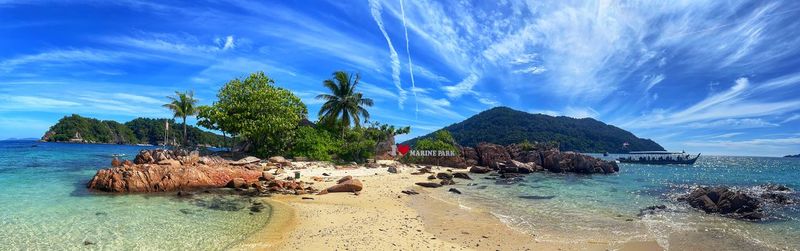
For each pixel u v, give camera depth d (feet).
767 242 50.93
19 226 48.06
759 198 90.68
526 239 49.16
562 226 56.90
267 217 57.88
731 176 187.01
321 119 195.83
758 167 325.01
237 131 153.17
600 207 75.10
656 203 81.97
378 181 108.17
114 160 118.32
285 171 118.21
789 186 129.70
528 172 188.34
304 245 43.80
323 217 58.44
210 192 80.94
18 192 71.46
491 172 182.50
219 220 55.26
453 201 79.20
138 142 515.50
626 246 46.98
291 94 168.96
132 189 77.97
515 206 74.54
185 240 44.91
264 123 146.72
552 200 83.61
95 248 40.88
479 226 55.57
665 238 51.19
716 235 53.67
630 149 612.29
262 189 84.79
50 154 199.82
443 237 48.93
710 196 78.13
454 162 208.23
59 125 481.05
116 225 50.42
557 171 203.72
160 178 82.79
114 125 517.14
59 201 64.59
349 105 191.42
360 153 185.47
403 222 56.49
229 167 99.66
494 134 606.96
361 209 65.36
